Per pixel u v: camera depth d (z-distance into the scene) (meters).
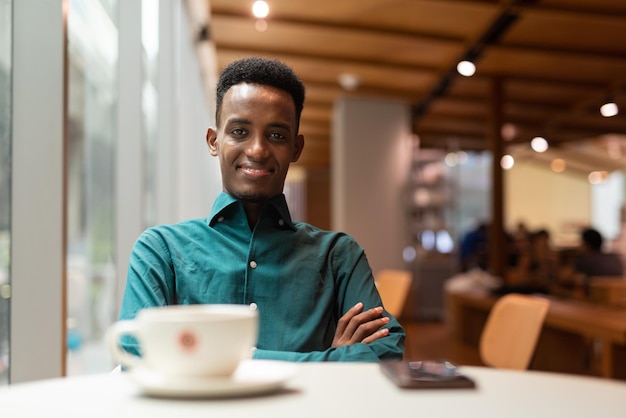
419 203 10.38
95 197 4.17
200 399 0.62
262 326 1.24
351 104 9.29
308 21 6.40
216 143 1.46
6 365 1.89
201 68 7.20
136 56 3.04
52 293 1.82
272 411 0.58
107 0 3.16
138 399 0.62
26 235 1.81
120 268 2.99
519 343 2.22
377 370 0.76
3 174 1.90
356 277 1.35
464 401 0.62
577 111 9.51
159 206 3.89
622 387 0.69
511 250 9.36
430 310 10.01
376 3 5.89
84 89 4.05
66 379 0.71
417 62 7.68
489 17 6.00
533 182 19.03
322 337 1.26
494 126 7.87
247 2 5.95
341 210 9.24
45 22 1.82
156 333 0.65
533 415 0.58
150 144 3.98
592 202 18.95
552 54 6.80
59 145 1.83
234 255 1.28
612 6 5.70
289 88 1.33
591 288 4.92
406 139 9.44
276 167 1.30
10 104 1.81
